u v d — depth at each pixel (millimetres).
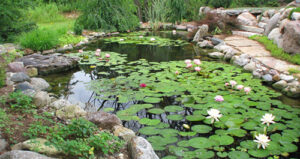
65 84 3762
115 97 3225
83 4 8594
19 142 1862
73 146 1765
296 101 3154
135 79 3881
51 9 10281
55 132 2041
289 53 4488
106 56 5133
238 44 5840
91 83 3740
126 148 2031
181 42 7230
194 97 3152
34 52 5602
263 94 3248
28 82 3469
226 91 3363
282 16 5473
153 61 5133
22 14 6559
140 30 9797
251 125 2436
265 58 4535
